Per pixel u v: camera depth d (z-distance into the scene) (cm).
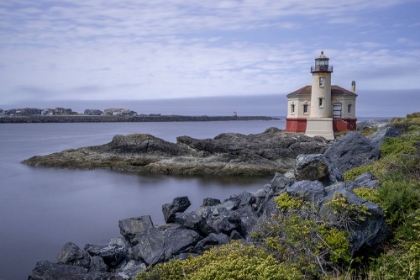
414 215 952
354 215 901
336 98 5184
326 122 4975
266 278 720
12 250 1739
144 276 859
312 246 864
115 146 4534
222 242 1141
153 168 4159
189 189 3216
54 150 6191
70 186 3300
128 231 1370
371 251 900
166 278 830
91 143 7494
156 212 2406
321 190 1057
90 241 1862
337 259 841
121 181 3572
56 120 19288
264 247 916
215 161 4134
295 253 865
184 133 11306
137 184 3428
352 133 1966
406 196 1008
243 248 909
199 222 1234
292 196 1073
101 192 3059
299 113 5294
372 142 2150
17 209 2484
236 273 739
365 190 1129
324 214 934
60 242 1850
